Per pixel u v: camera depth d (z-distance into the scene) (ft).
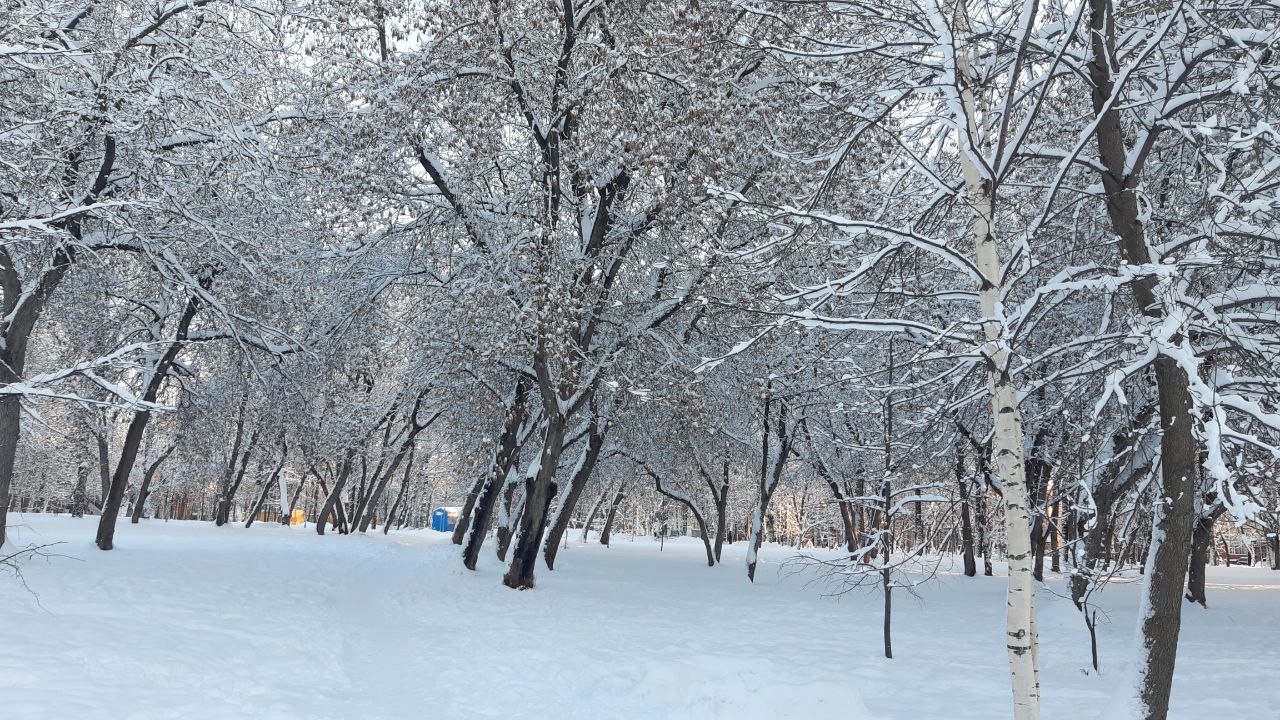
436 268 65.82
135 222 51.62
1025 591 20.71
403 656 38.34
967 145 21.81
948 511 40.16
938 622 54.49
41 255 47.50
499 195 64.64
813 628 50.88
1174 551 25.16
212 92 54.03
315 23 53.31
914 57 27.43
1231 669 37.86
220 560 62.44
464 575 65.31
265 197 56.08
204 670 28.96
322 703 27.66
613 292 63.00
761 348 63.16
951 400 32.76
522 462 88.33
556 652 39.75
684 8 45.21
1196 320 23.82
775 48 26.04
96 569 49.52
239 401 85.87
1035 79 29.22
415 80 51.34
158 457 132.67
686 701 28.91
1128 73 22.44
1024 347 38.55
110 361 26.78
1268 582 97.81
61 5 38.01
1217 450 18.42
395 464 132.05
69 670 26.09
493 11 49.16
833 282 24.66
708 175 48.73
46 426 27.07
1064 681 35.83
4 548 52.39
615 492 142.61
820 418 77.15
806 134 42.80
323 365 71.61
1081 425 33.91
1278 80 25.43
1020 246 23.48
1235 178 24.64
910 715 29.22
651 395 59.41
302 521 203.72
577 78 50.57
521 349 53.42
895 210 34.35
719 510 105.29
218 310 58.85
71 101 44.88
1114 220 27.22
